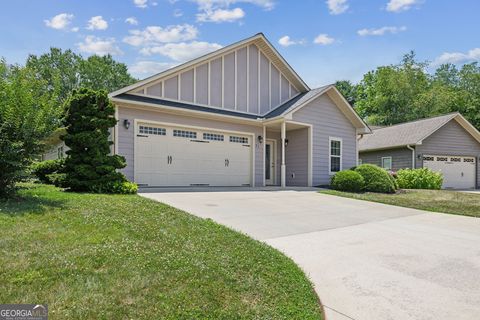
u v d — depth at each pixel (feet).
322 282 12.20
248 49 48.16
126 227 15.11
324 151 49.75
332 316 9.63
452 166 66.85
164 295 9.12
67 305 8.25
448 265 14.34
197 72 42.52
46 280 9.37
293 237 18.44
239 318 8.57
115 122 29.37
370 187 42.75
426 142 64.08
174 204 25.21
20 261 10.41
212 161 42.16
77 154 27.76
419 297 10.98
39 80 22.25
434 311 9.97
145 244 13.02
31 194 22.31
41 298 8.48
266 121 44.91
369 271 13.43
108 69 125.18
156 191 32.83
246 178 45.55
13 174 19.63
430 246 17.53
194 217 19.61
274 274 11.78
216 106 44.09
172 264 11.19
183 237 14.78
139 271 10.42
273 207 27.61
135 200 22.80
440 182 52.65
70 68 118.32
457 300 10.77
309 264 14.08
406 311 9.97
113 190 27.35
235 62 46.57
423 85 120.98
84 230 14.11
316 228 20.98
